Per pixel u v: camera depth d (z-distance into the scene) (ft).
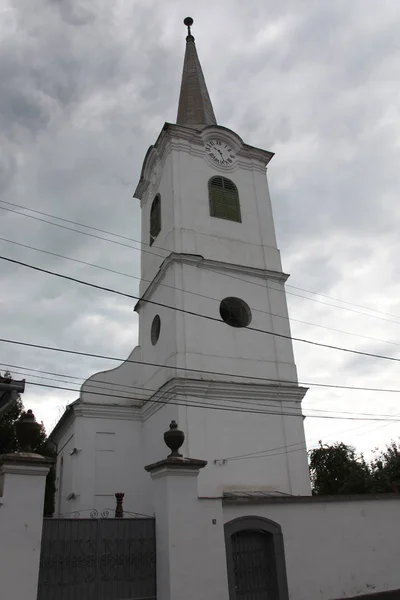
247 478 59.16
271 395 64.75
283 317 71.82
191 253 70.69
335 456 161.89
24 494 30.68
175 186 75.10
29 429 32.68
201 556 34.81
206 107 94.99
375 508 43.88
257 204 80.43
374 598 40.47
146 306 79.51
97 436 69.00
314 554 39.63
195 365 63.05
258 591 37.40
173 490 35.58
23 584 29.14
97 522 34.58
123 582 33.96
